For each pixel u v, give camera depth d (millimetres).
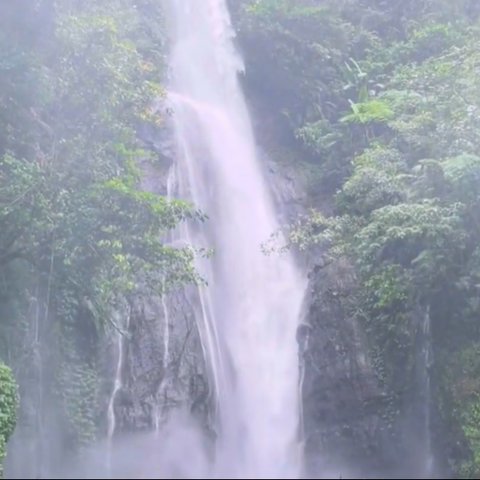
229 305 20109
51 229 12609
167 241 19625
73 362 15789
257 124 25125
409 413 16969
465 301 15609
